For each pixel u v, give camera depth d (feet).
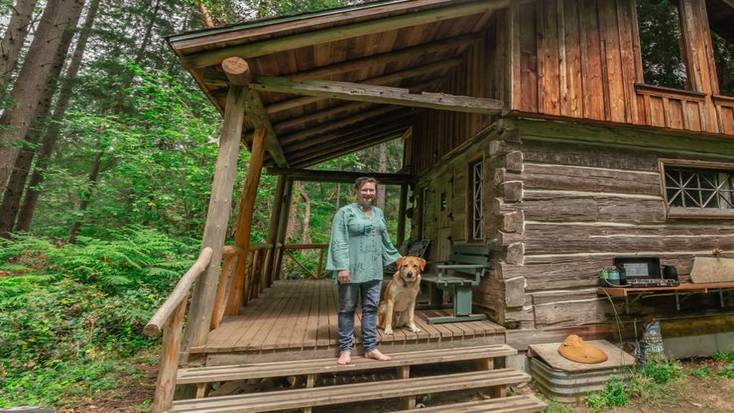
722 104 14.69
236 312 12.76
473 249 13.85
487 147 13.66
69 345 12.79
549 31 12.78
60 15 24.16
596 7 13.71
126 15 36.78
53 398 9.80
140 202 23.34
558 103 12.42
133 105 30.17
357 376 11.28
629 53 13.78
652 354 11.75
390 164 59.31
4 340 12.15
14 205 27.20
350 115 17.47
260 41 9.60
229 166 9.92
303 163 23.02
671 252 13.69
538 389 10.87
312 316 12.76
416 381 9.20
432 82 18.60
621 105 13.21
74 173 36.06
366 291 9.54
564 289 12.31
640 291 11.64
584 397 10.18
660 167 14.11
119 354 13.47
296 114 14.98
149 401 9.87
